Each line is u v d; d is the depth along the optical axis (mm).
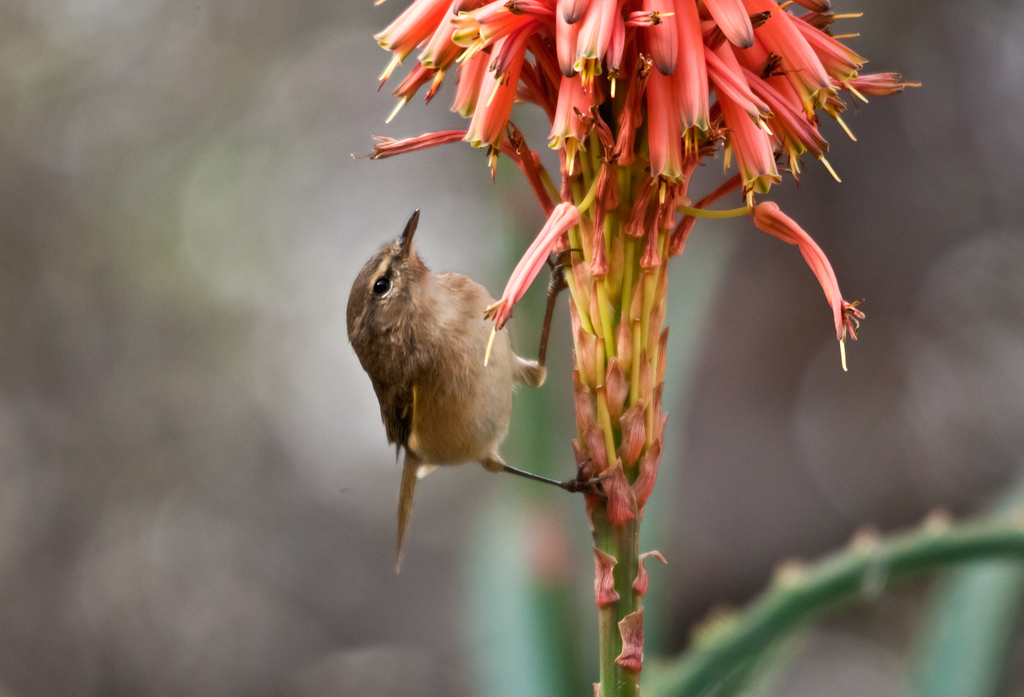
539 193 3004
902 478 13289
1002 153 13289
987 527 3914
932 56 13273
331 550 15727
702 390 13516
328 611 15531
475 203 14117
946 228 13531
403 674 15023
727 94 2516
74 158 14312
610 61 2371
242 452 15289
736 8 2455
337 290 14734
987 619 4566
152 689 14641
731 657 3980
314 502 15734
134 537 15078
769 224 2771
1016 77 13047
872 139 13656
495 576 4898
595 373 2861
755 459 13352
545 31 2744
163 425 14867
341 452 15602
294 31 14742
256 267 14508
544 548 4734
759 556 12938
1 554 14555
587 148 2834
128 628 14859
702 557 12859
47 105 14219
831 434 13484
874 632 13578
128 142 14352
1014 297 13422
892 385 13578
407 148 3094
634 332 2812
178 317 14508
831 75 2793
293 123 14617
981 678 4512
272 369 14797
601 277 2799
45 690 14328
